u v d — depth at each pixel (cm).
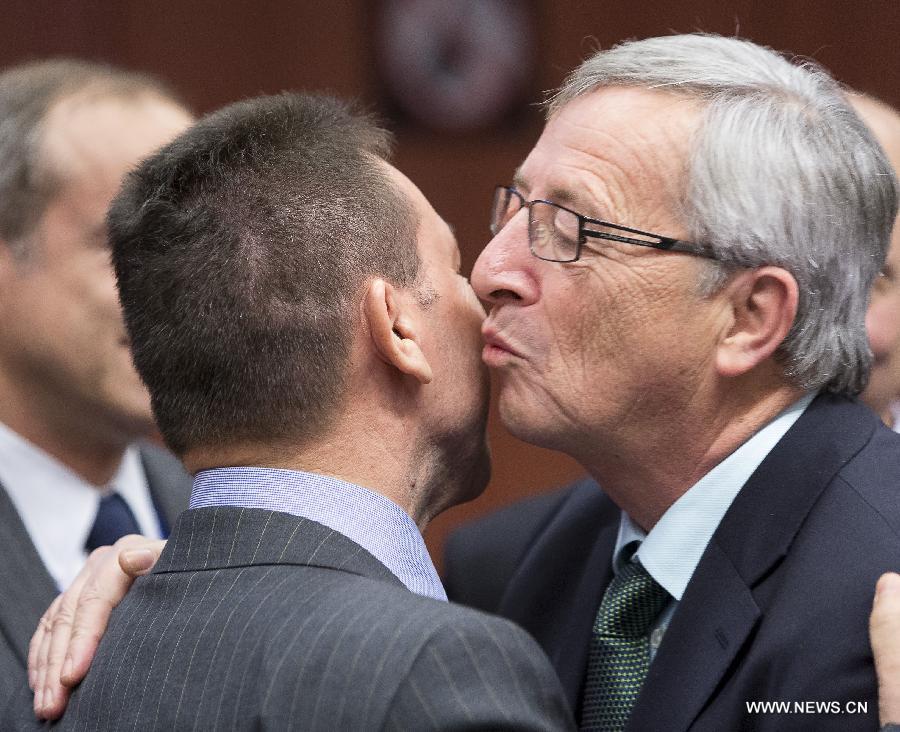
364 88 1051
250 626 299
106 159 473
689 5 1021
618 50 373
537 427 371
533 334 367
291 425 328
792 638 335
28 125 471
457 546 527
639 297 354
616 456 374
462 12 1044
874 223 366
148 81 512
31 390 485
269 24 1056
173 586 321
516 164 1047
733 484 367
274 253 325
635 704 356
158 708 298
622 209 355
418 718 271
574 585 430
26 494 488
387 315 330
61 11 1020
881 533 342
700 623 353
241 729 285
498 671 283
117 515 509
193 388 330
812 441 364
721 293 355
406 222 348
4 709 373
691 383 360
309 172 335
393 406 342
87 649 338
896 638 318
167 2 1046
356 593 298
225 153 335
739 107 353
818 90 366
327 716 276
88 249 473
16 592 445
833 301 361
